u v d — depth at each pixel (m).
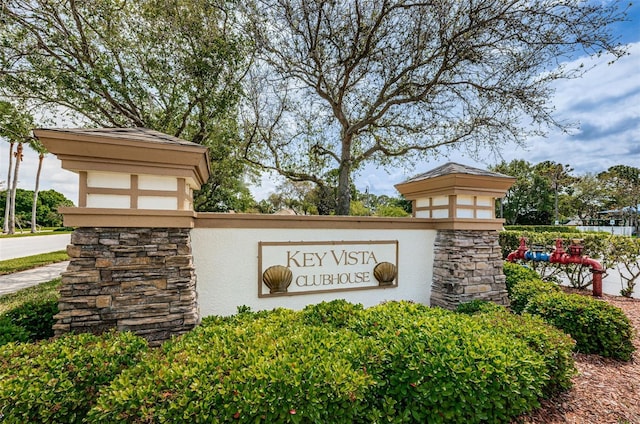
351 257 5.11
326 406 2.02
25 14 7.41
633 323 5.23
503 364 2.43
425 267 5.68
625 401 3.05
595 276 7.11
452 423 2.32
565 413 2.84
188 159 3.63
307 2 6.85
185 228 3.71
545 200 38.53
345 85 7.99
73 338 2.78
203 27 8.55
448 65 7.14
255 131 9.68
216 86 8.65
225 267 4.29
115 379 2.15
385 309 3.48
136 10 8.45
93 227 3.36
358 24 6.92
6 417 2.00
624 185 35.72
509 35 6.41
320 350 2.40
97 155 3.32
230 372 2.07
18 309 3.89
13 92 7.87
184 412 1.84
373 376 2.32
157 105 9.14
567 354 3.12
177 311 3.52
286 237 4.66
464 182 5.42
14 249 18.30
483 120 7.59
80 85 7.67
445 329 2.86
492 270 5.61
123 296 3.37
